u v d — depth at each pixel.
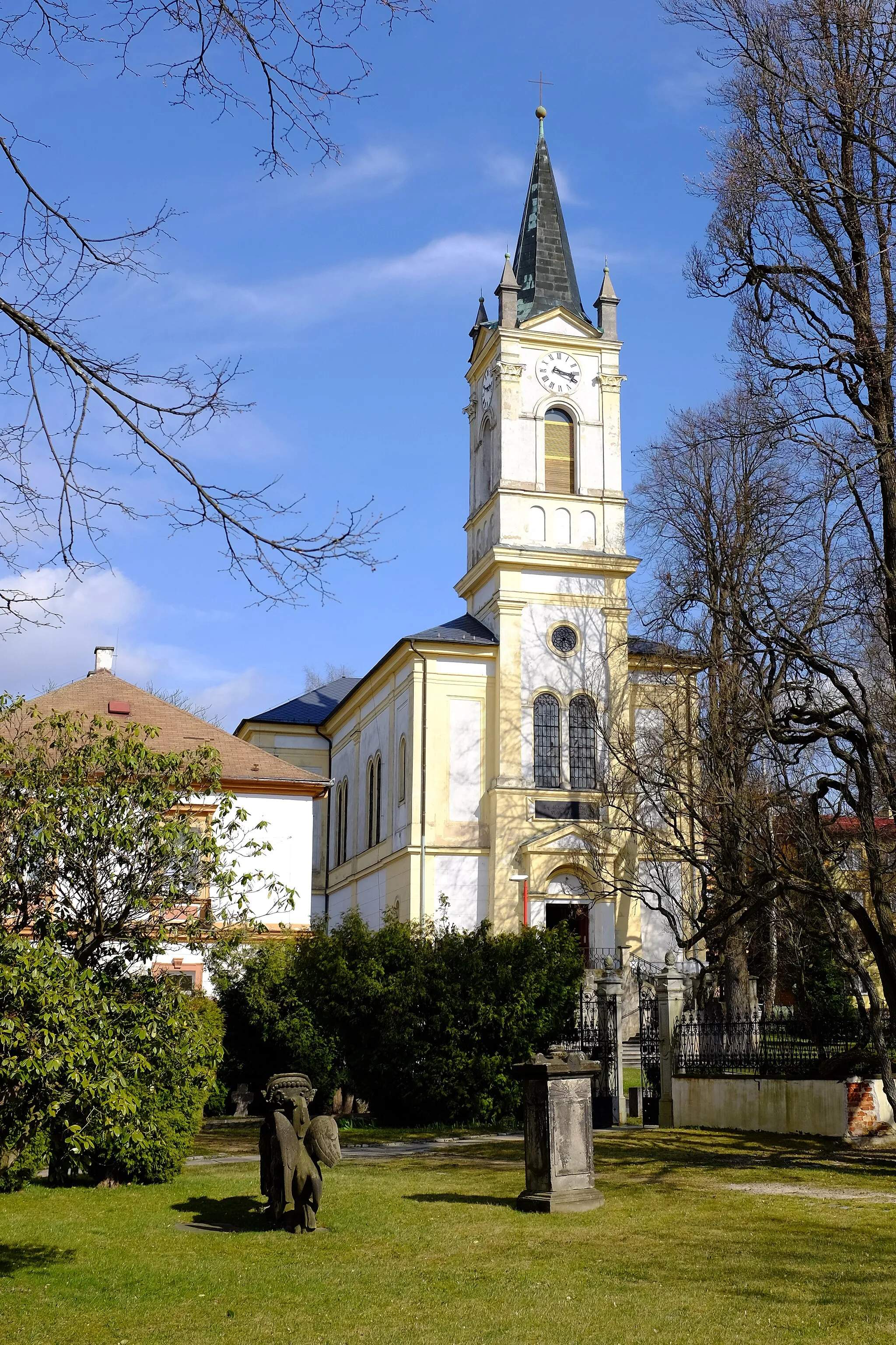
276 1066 30.64
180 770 15.01
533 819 45.94
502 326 50.25
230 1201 16.48
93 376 9.43
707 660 33.84
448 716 46.97
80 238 9.34
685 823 44.28
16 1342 9.99
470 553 52.97
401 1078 28.23
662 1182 17.25
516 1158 20.92
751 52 20.97
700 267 22.36
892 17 19.81
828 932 22.12
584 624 48.44
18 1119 12.16
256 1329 10.27
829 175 20.33
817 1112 21.83
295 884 36.47
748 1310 10.46
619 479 50.16
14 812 13.86
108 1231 14.53
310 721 63.12
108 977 13.67
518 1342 9.67
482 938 29.78
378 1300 11.12
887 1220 14.14
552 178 54.44
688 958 37.88
